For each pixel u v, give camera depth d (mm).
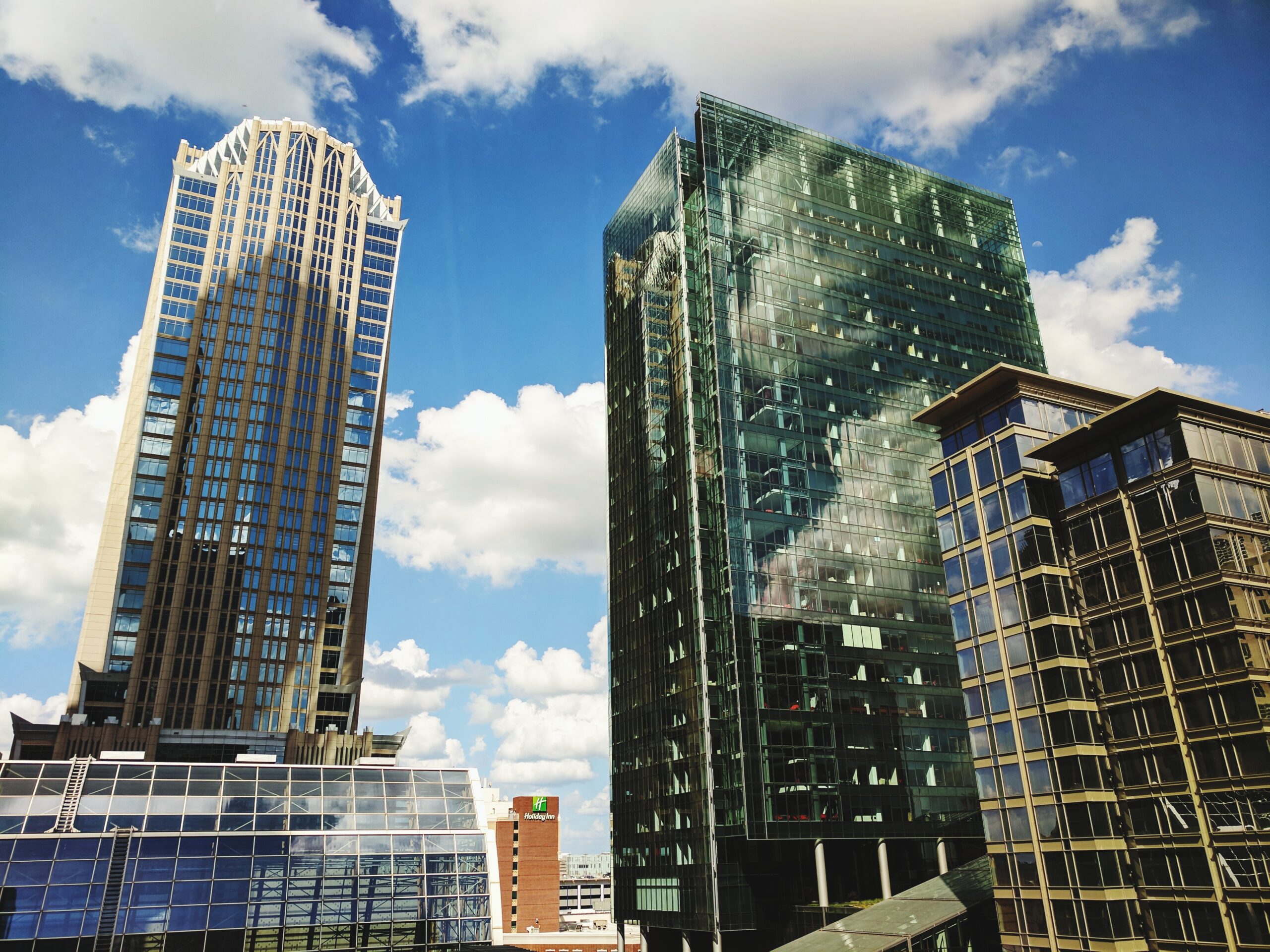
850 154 138375
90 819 63000
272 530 178500
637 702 119438
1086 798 57500
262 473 181250
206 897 60875
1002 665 65312
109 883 59531
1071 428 69375
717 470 109625
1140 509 59594
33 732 153375
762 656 100812
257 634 171500
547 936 170000
